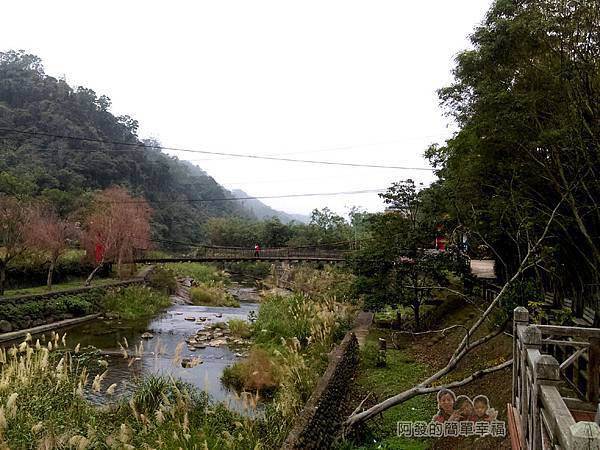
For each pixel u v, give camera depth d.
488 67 6.40
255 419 7.27
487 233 8.50
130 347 14.57
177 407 7.32
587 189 6.11
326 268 26.59
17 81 51.34
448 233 12.95
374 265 14.76
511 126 6.12
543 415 2.84
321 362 10.30
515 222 7.62
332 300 17.20
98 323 18.09
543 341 4.31
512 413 4.50
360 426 7.71
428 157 11.30
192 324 18.66
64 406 7.00
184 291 28.09
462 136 7.20
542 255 7.01
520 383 4.17
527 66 6.19
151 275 27.80
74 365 11.41
